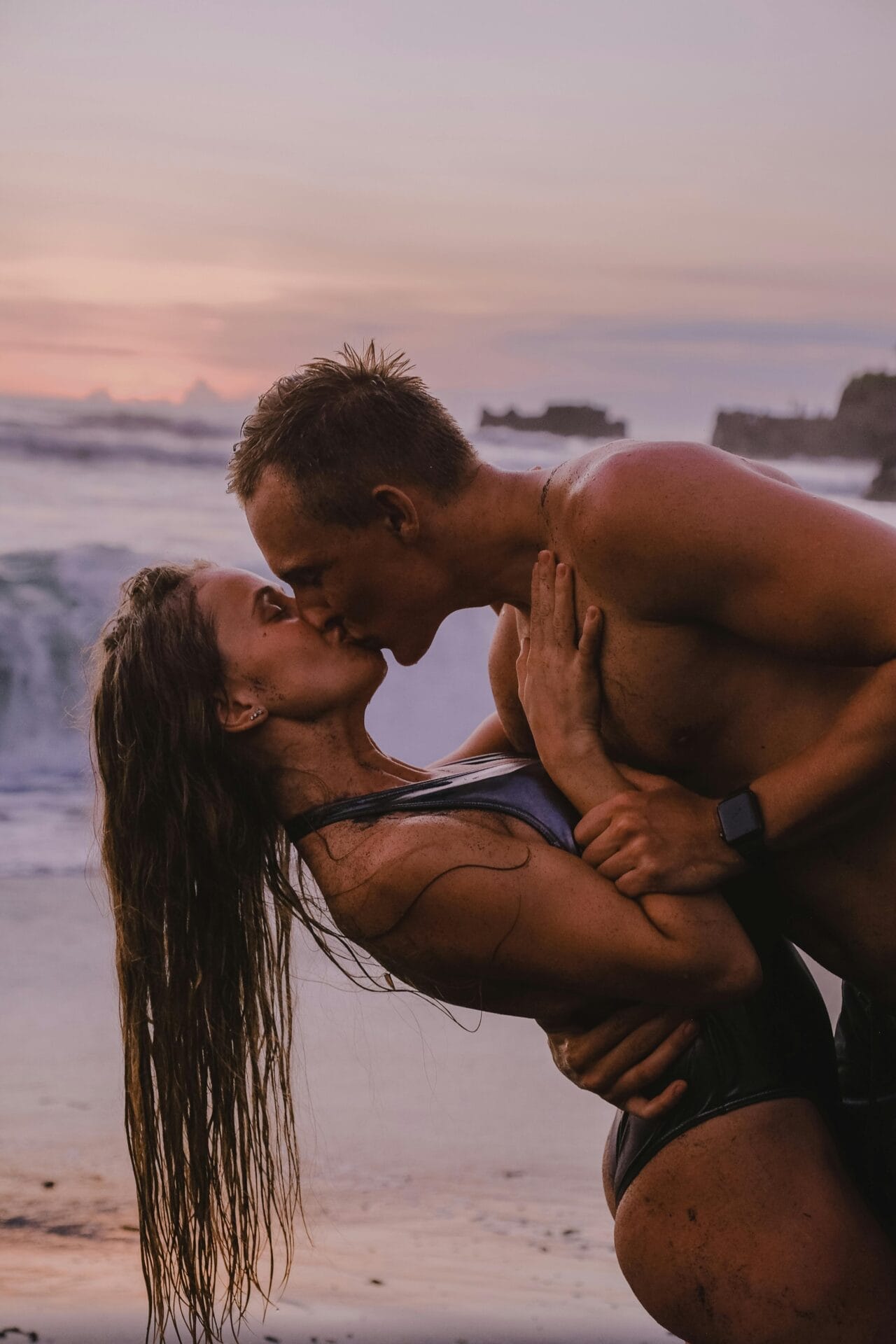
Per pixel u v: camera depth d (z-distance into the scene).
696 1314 1.89
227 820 2.01
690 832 1.81
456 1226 3.31
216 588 2.04
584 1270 3.10
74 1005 4.70
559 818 1.90
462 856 1.82
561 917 1.80
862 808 1.87
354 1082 4.14
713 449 1.84
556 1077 4.34
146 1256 2.49
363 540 1.93
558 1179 3.62
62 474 11.62
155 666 2.01
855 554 1.71
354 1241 3.19
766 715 1.89
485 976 1.87
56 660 9.32
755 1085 1.91
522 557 1.95
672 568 1.76
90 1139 3.74
